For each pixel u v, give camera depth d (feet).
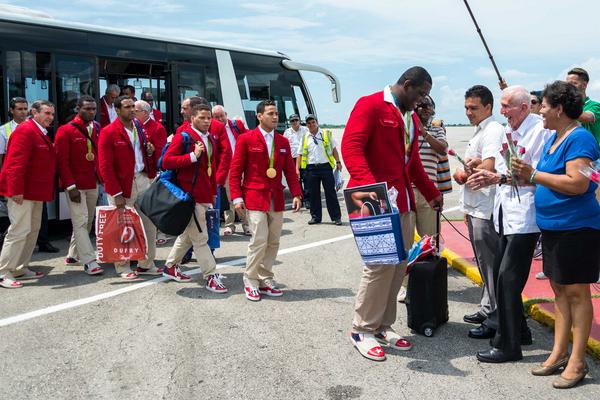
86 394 12.24
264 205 18.35
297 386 12.54
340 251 25.75
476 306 17.88
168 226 18.17
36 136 20.22
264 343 14.94
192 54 35.09
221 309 17.66
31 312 17.43
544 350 14.29
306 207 39.40
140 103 24.52
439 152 18.81
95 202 23.76
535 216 13.05
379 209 13.11
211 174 19.51
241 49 38.09
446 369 13.35
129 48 32.04
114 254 20.56
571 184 11.66
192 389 12.42
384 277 13.82
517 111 13.64
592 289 18.06
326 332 15.74
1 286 20.22
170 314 17.19
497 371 13.20
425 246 15.53
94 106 22.89
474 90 15.14
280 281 20.89
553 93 12.03
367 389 12.38
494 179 13.48
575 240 11.99
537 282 18.92
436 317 15.46
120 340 15.16
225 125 28.53
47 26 28.78
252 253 18.49
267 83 39.65
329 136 32.35
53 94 28.76
